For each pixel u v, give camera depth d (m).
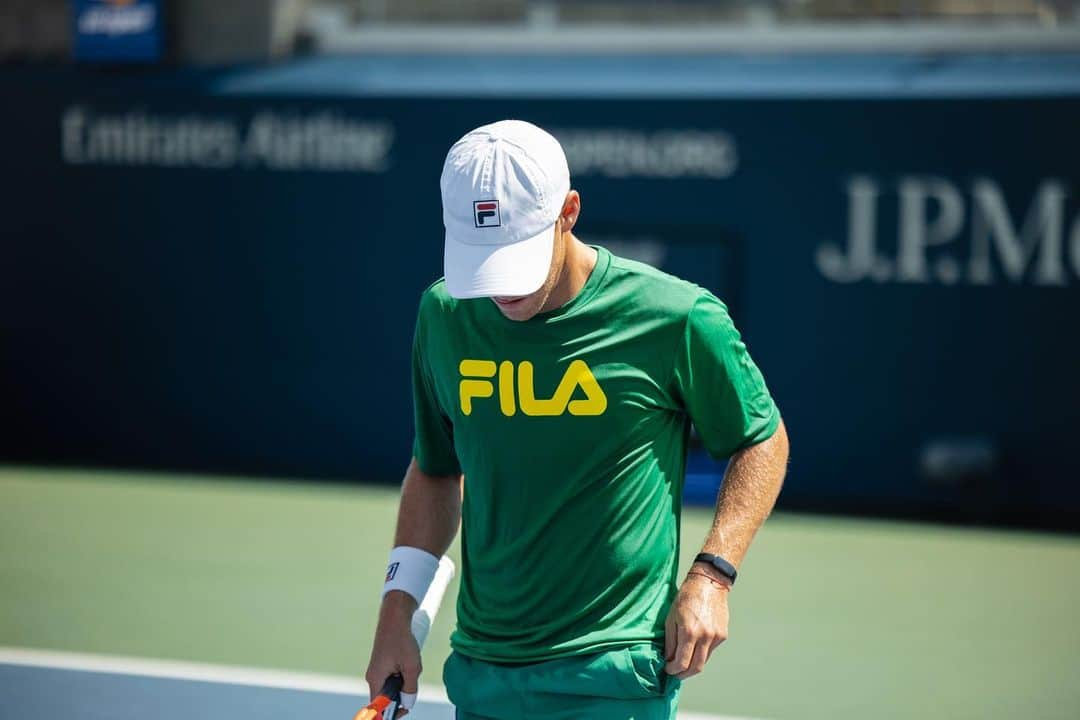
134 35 41.41
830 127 36.38
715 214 37.34
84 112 41.53
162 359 41.62
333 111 39.75
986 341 35.81
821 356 36.97
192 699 21.45
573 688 11.20
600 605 11.24
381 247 39.75
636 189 37.88
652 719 11.36
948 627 26.31
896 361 36.44
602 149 38.00
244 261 40.78
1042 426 35.62
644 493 11.23
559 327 10.98
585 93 38.00
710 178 37.31
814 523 35.19
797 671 23.58
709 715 21.33
